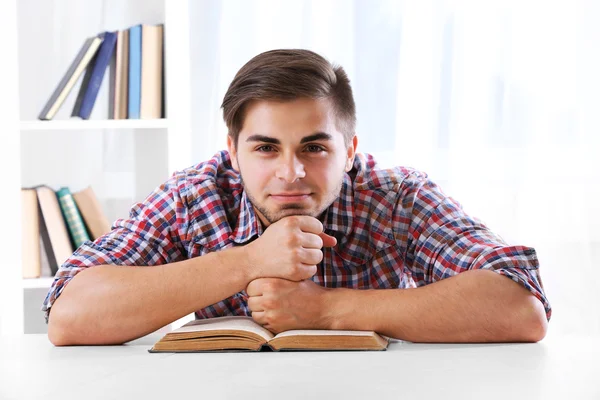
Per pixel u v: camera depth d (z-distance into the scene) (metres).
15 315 2.26
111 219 2.51
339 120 1.30
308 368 0.94
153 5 2.49
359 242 1.49
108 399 0.79
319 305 1.19
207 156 2.48
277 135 1.25
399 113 2.45
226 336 1.10
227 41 2.49
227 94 1.29
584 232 2.42
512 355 1.04
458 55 2.44
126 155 2.51
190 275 1.23
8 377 0.93
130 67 2.29
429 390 0.81
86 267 1.33
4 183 2.27
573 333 2.42
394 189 1.50
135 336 1.22
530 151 2.44
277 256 1.21
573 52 2.44
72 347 1.20
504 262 1.23
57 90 2.30
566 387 0.82
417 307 1.17
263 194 1.29
